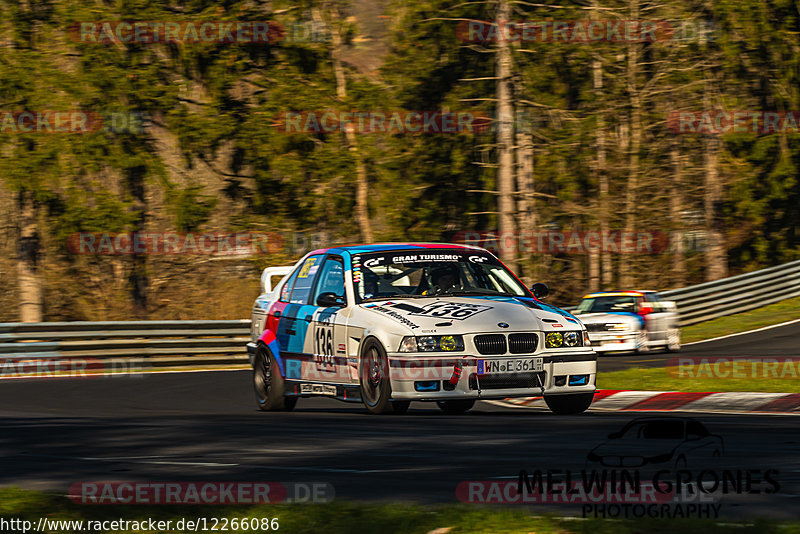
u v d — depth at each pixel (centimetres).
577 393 2673
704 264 12031
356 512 1287
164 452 2002
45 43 9088
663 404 3244
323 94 9500
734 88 10956
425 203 9981
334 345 2814
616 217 10069
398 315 2634
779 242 11725
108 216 8994
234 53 9381
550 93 9756
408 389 2534
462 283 2873
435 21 9588
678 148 10569
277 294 3206
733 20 10494
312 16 9631
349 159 9481
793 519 1248
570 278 11012
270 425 2489
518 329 2597
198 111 9444
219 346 6028
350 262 2889
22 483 1642
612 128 10100
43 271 10069
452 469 1686
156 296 10481
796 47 11094
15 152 8788
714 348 6112
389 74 9925
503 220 8100
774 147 11219
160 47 9325
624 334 5812
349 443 2080
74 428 2525
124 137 9000
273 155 9338
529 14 9050
